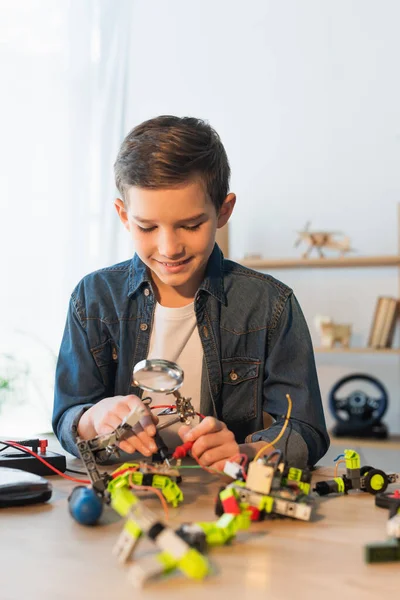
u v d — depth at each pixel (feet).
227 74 10.06
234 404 3.86
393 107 9.37
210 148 3.07
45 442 3.22
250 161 9.95
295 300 3.90
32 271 9.16
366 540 2.16
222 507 2.33
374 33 9.45
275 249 9.82
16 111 9.16
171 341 3.90
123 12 9.78
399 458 9.14
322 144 9.64
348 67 9.55
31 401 9.03
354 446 8.47
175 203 2.90
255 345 3.82
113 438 2.66
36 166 9.21
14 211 9.11
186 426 3.01
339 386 8.78
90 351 3.83
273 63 9.87
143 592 1.75
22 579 1.83
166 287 3.91
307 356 3.71
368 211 9.46
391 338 8.68
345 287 9.51
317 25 9.68
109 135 9.57
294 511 2.31
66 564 1.94
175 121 3.13
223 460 2.86
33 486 2.54
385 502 2.54
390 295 9.38
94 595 1.73
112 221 9.48
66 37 9.38
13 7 9.18
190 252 3.08
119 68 9.68
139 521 1.87
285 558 1.99
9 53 9.16
